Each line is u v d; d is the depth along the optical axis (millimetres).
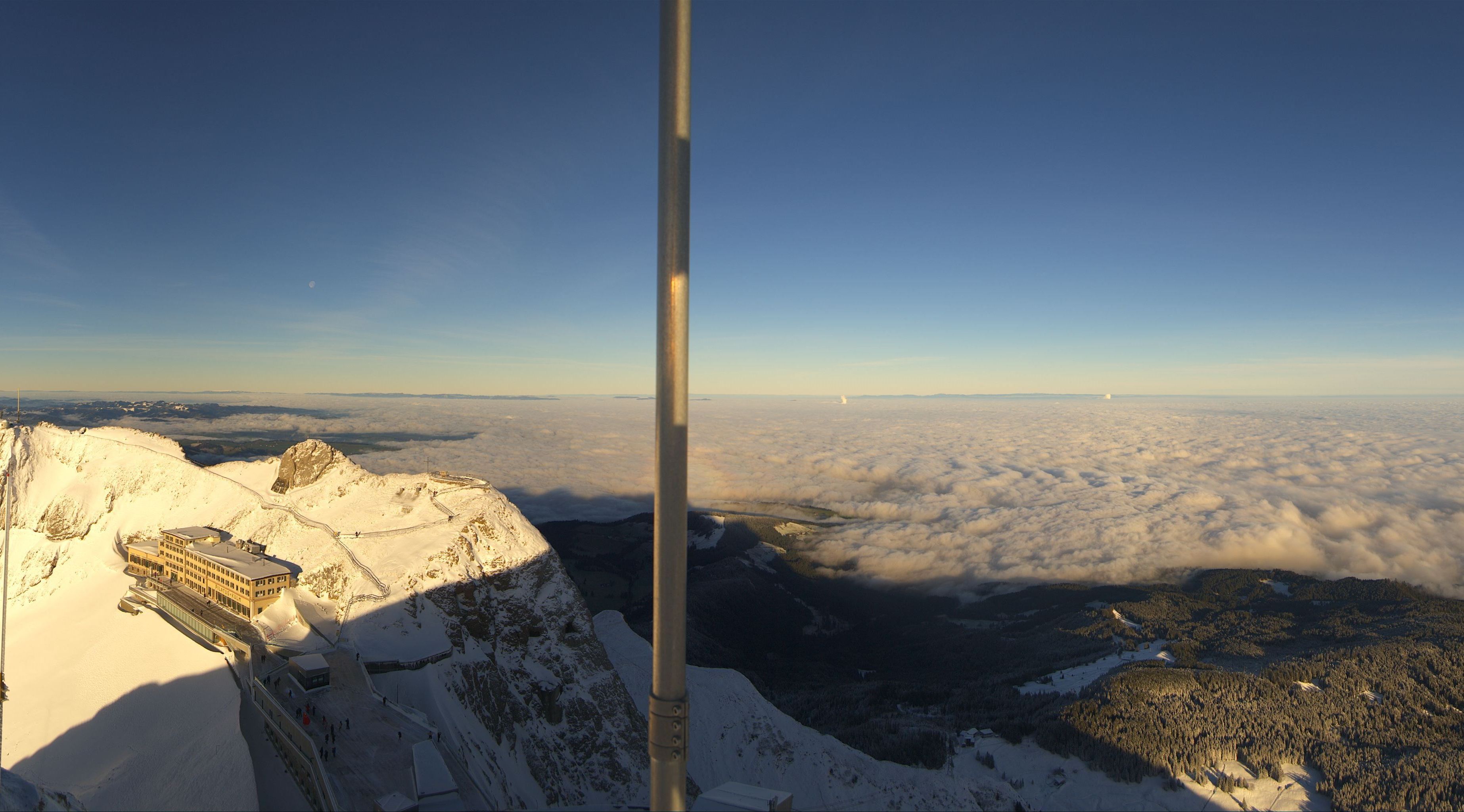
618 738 89500
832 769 100125
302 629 83500
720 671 121500
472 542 99375
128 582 108250
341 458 123312
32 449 146125
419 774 50938
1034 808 106062
